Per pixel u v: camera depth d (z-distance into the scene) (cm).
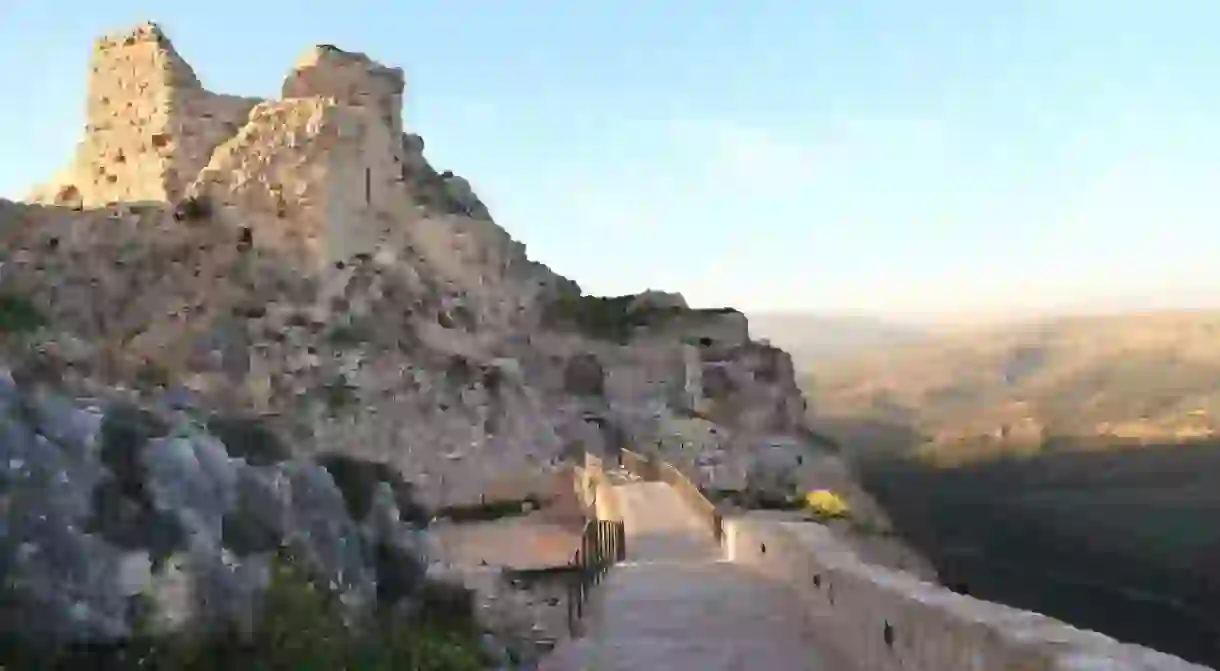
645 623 1992
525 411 5569
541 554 3641
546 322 7175
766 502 5597
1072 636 981
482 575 2012
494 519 4609
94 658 981
